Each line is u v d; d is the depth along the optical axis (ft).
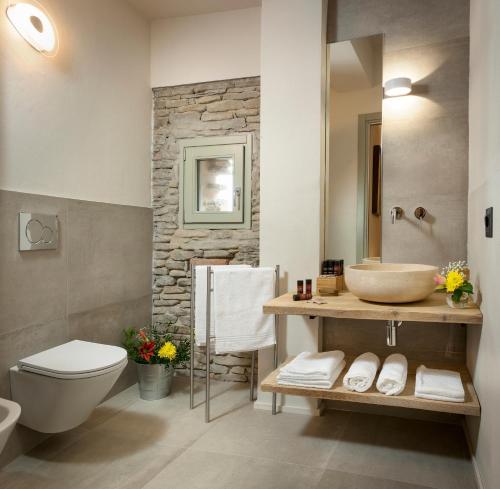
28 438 7.27
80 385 6.48
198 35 10.62
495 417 5.20
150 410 8.91
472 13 7.74
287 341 8.89
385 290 6.84
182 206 10.93
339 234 8.84
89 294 8.79
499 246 5.03
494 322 5.35
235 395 9.78
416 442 7.59
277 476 6.51
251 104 10.38
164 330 11.02
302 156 8.73
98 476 6.51
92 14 8.86
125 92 9.97
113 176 9.56
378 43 8.58
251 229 10.46
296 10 8.73
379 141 8.59
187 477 6.48
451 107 8.17
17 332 7.07
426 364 8.23
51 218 7.72
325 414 8.79
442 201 8.24
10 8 6.93
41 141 7.60
